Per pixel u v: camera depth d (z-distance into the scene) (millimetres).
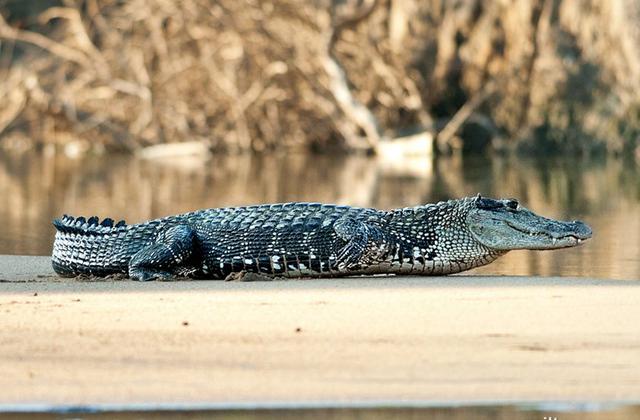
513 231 39094
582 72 128500
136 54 126812
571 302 32562
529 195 80875
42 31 135250
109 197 79438
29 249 50625
